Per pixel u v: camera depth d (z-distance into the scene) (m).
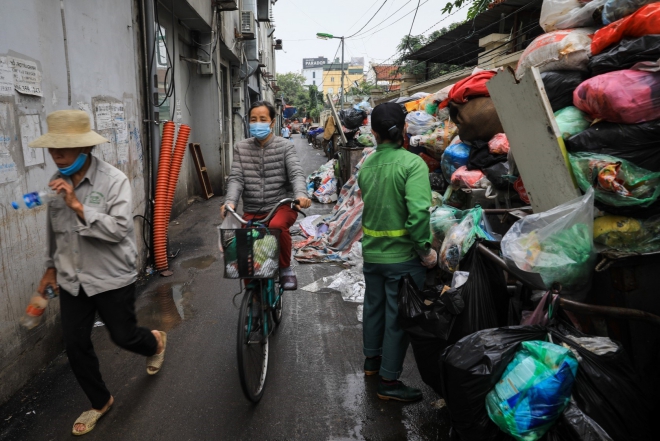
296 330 4.05
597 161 2.37
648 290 2.46
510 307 2.70
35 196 2.39
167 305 4.61
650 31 2.32
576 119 2.63
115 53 4.91
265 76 26.56
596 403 2.00
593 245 2.48
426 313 2.58
